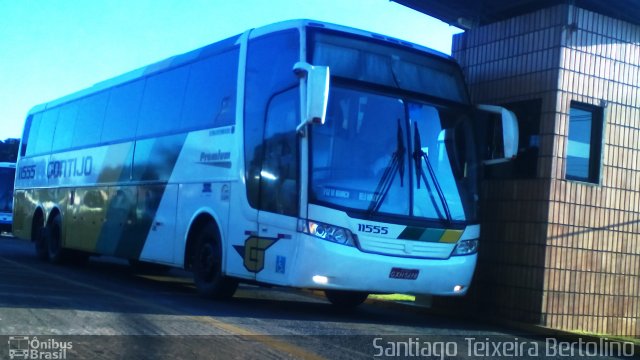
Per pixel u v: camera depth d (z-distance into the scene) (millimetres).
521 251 9109
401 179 8000
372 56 8375
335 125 7844
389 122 8164
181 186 10180
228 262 8820
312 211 7523
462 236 8320
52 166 15547
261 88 8695
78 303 7973
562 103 8914
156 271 15172
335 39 8219
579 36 9078
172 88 11016
